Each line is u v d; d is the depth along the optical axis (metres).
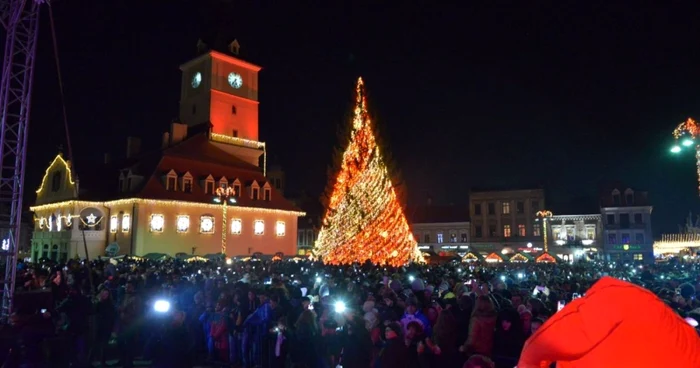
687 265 35.91
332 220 31.27
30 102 15.37
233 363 12.84
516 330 8.77
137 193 50.44
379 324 9.24
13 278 14.92
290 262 33.44
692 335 2.47
